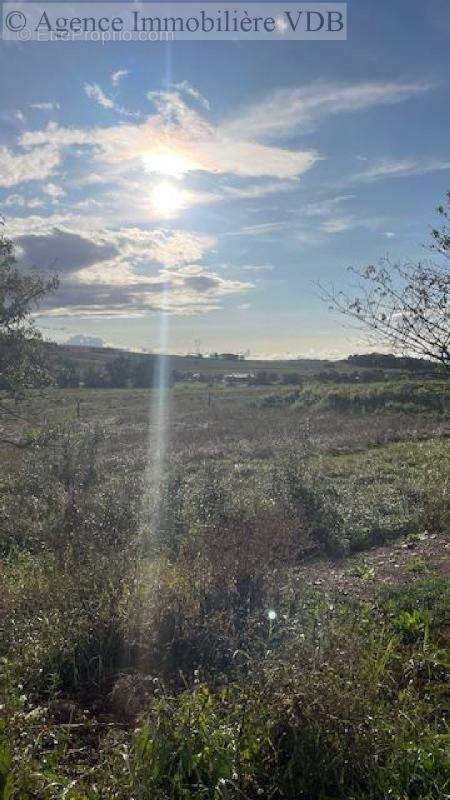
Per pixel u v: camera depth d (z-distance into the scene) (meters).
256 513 10.17
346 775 3.97
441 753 4.02
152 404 44.94
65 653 5.70
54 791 3.74
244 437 25.56
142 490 12.59
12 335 11.58
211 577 6.67
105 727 4.82
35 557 9.40
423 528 10.71
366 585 7.88
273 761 4.07
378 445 21.39
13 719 4.24
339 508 11.34
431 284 5.25
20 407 12.61
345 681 4.38
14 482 13.69
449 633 6.04
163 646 5.84
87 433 14.36
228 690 4.74
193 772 3.94
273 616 5.75
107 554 8.29
